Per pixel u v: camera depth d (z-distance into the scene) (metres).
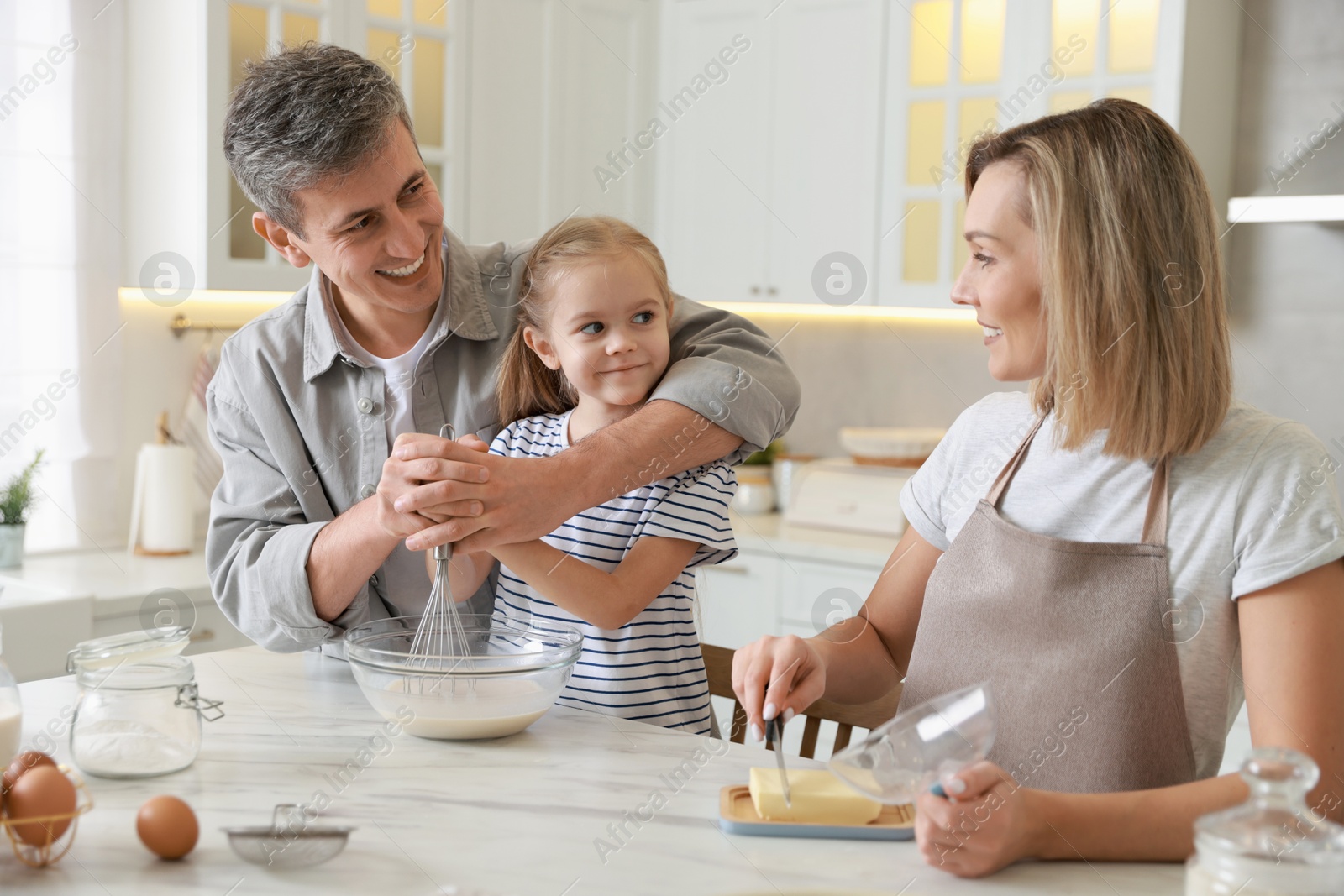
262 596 1.17
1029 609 0.97
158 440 2.57
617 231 1.27
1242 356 2.42
